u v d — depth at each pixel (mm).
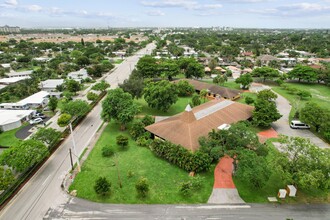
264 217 31109
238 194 35281
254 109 60688
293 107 73750
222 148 40312
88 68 115188
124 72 127875
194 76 109000
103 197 34625
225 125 51438
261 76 102750
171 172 40344
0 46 196750
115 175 39688
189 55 174875
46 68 127438
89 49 177875
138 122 54281
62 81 98938
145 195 34969
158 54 177875
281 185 37188
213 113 56531
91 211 32062
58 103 77938
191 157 39781
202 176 39406
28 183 37719
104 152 45250
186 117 49844
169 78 107062
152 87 67938
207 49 199500
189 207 32812
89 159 44594
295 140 34094
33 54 173500
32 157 37500
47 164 43125
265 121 56750
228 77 118000
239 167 33719
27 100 74688
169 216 31266
